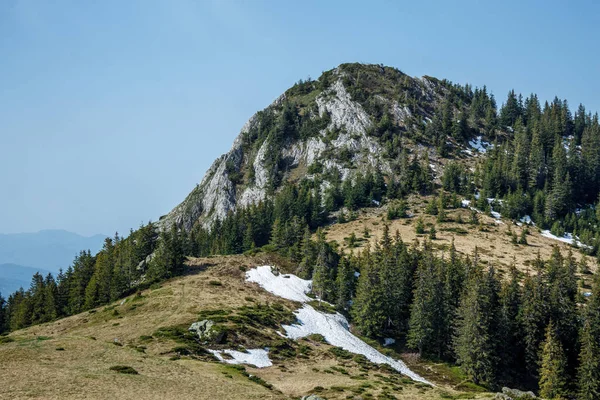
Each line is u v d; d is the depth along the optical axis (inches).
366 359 3432.6
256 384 2306.8
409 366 3774.6
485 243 6422.2
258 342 3203.7
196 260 5310.0
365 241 6412.4
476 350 3545.8
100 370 1974.7
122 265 5423.2
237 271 4874.5
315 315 4119.1
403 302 4384.8
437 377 3609.7
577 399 3380.9
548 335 3523.6
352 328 4244.6
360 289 4323.3
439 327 3998.5
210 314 3535.9
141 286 4766.2
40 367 1902.1
